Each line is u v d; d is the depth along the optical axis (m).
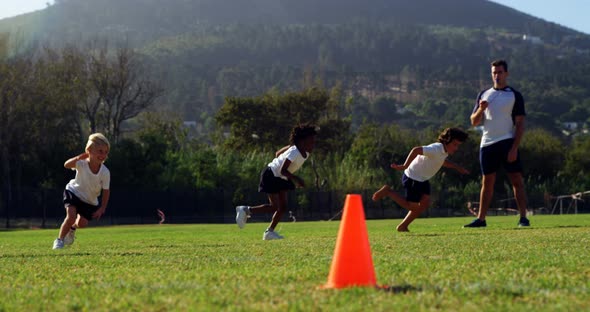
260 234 15.18
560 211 47.56
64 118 52.88
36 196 39.06
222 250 8.58
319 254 7.51
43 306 4.38
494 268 5.67
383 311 3.88
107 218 39.81
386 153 62.28
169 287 4.96
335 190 44.94
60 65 59.31
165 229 22.80
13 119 46.59
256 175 48.50
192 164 48.62
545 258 6.52
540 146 71.50
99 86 62.09
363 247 4.69
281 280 5.16
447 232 11.77
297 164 11.52
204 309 4.04
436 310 3.90
